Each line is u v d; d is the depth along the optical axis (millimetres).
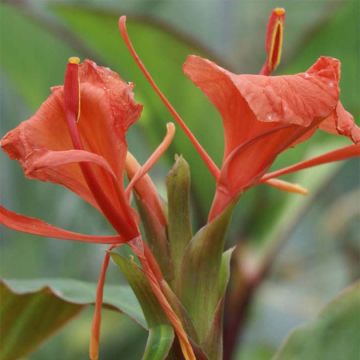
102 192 577
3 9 820
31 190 1187
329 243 1465
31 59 869
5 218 579
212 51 766
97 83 579
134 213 580
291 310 1374
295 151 803
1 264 1197
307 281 1528
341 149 596
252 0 1635
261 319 1419
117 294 693
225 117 591
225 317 801
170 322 591
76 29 787
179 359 596
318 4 1555
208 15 1651
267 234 812
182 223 602
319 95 572
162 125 792
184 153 792
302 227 1567
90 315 1294
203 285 599
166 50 770
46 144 584
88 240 583
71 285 695
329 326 677
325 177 846
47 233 581
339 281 1514
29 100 917
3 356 712
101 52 795
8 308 693
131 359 1238
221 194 597
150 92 784
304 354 675
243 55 1619
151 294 590
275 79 572
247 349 1225
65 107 574
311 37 792
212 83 583
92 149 581
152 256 591
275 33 604
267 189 799
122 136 574
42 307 695
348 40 793
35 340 709
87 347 1236
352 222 1392
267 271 808
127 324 1268
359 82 808
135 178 585
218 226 595
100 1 1465
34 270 1199
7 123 1288
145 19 755
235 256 807
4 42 852
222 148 789
